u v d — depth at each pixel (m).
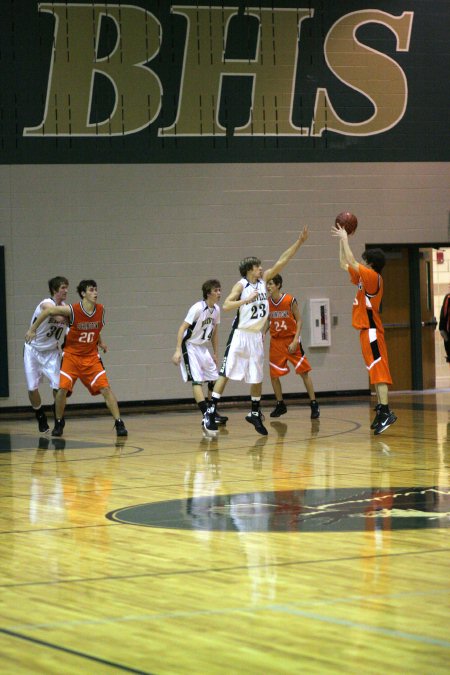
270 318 17.75
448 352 22.33
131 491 10.12
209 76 21.62
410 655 4.66
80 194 20.89
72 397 20.91
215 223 21.59
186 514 8.73
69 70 20.88
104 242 21.00
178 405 21.27
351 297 22.31
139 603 5.71
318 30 22.25
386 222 22.55
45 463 12.57
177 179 21.39
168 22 21.39
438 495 9.45
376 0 22.48
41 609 5.63
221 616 5.39
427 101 22.78
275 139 21.97
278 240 21.92
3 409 20.45
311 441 14.35
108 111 21.06
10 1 20.62
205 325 16.14
